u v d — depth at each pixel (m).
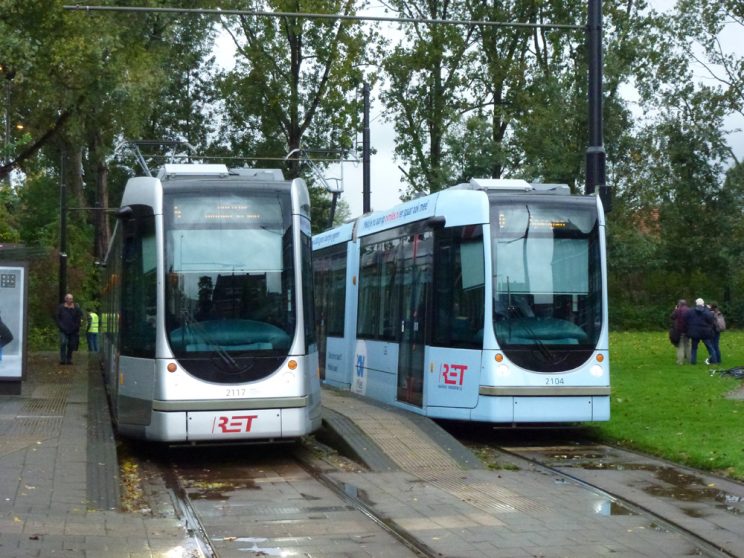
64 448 12.94
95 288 44.97
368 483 11.88
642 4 43.41
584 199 15.73
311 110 43.62
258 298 13.50
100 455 12.56
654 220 53.94
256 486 11.93
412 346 16.89
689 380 22.47
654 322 52.19
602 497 10.99
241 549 8.58
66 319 29.73
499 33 43.69
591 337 15.35
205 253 13.48
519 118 42.62
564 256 15.45
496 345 15.04
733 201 53.81
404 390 17.17
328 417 15.32
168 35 29.14
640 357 30.41
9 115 27.83
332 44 41.12
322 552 8.48
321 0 40.72
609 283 55.03
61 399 18.92
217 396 13.10
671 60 52.16
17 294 19.28
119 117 27.78
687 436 14.73
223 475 12.79
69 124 27.81
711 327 26.81
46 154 47.44
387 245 18.77
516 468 13.14
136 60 27.50
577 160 41.53
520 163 41.16
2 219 32.75
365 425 14.73
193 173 14.33
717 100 52.47
